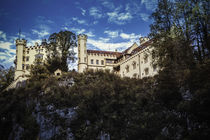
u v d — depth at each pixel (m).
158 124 25.11
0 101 29.58
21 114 28.09
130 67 50.22
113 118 27.30
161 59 28.89
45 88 31.05
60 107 28.62
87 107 28.55
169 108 25.64
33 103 29.22
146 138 24.77
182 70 25.11
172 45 26.70
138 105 28.55
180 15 28.72
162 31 29.73
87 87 31.47
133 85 32.06
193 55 25.53
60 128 26.66
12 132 26.80
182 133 22.33
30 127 26.58
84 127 26.69
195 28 25.94
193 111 21.08
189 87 23.31
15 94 30.20
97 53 63.16
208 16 24.69
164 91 26.09
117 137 25.84
